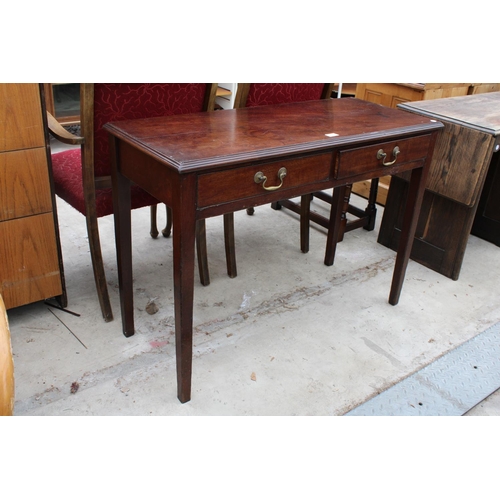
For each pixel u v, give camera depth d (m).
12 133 1.79
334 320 2.29
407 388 1.93
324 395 1.87
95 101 1.80
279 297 2.43
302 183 1.73
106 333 2.11
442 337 2.23
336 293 2.49
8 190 1.86
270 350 2.08
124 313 2.04
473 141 2.36
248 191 1.60
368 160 1.88
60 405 1.75
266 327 2.21
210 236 2.98
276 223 3.20
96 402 1.77
